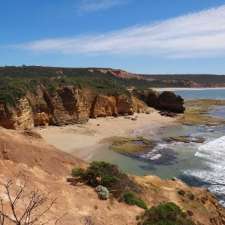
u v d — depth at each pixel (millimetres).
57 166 21875
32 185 17547
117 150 44656
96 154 42688
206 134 57719
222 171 36469
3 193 14953
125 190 20219
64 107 59688
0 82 56250
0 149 20016
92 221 16156
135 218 17781
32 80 60281
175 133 58406
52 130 53969
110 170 21406
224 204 27734
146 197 21047
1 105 47469
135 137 53438
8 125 47688
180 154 43656
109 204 18453
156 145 48656
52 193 17641
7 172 17750
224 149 46406
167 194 22594
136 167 37875
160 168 37594
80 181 20484
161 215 17672
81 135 52219
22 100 51094
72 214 16219
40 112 56469
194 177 34531
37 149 22312
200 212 21859
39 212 14820
